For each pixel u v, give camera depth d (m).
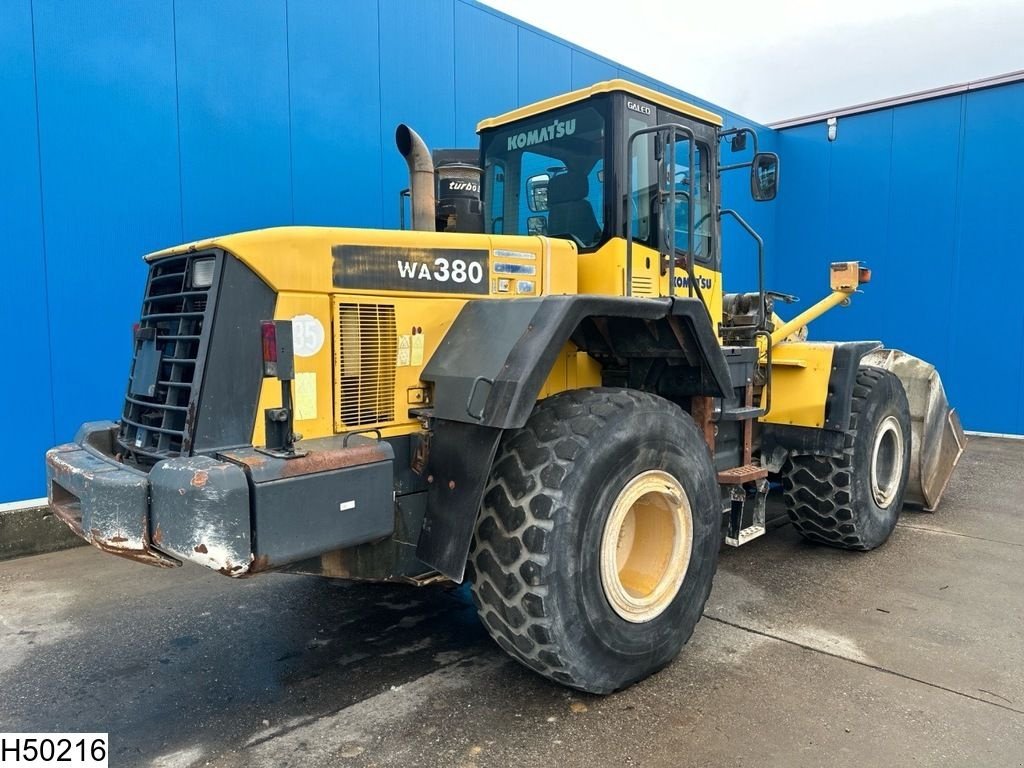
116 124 4.62
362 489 2.34
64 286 4.50
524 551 2.44
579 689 2.62
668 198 3.54
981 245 8.96
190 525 2.05
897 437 4.76
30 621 3.50
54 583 4.03
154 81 4.76
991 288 8.91
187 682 2.89
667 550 2.91
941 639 3.21
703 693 2.73
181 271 2.67
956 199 9.14
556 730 2.49
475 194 3.60
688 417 2.97
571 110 3.62
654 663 2.79
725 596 3.76
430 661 3.06
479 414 2.48
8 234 4.27
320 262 2.55
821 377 4.31
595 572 2.55
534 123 3.85
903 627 3.34
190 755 2.38
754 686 2.79
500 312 2.73
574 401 2.73
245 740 2.47
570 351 3.35
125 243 4.71
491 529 2.54
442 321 2.86
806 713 2.58
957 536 4.88
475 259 2.95
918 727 2.49
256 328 2.44
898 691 2.74
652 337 3.15
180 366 2.53
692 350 3.11
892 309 9.77
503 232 4.07
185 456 2.34
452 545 2.51
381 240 2.70
